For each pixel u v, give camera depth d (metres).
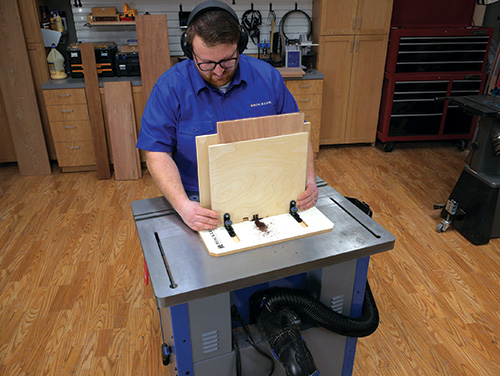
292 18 4.38
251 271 1.20
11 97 3.74
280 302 1.34
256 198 1.38
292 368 1.19
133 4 4.11
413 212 3.29
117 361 2.01
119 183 3.85
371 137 4.60
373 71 4.30
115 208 3.40
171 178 1.47
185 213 1.36
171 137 1.56
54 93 3.71
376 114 4.49
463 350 2.05
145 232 1.40
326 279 1.42
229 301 1.28
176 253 1.29
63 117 3.81
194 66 1.51
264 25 4.38
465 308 2.31
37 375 1.92
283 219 1.43
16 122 3.83
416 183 3.78
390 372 1.95
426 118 4.40
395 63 4.17
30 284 2.50
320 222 1.42
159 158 1.52
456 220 3.00
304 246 1.32
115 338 2.13
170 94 1.50
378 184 3.76
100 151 3.85
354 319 1.50
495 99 2.85
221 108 1.56
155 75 3.77
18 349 2.06
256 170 1.32
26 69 3.69
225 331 1.33
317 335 1.52
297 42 4.16
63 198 3.56
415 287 2.47
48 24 3.84
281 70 4.02
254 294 1.44
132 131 3.80
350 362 1.68
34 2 3.62
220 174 1.28
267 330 1.31
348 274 1.46
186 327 1.26
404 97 4.30
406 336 2.13
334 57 4.20
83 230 3.07
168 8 4.16
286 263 1.24
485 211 2.76
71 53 3.81
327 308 1.42
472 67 4.25
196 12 1.24
